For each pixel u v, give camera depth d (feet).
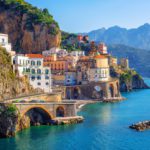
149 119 537.65
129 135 431.43
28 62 621.31
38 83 638.53
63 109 499.51
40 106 474.08
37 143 394.93
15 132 432.25
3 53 555.69
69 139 412.36
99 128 468.75
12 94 534.37
